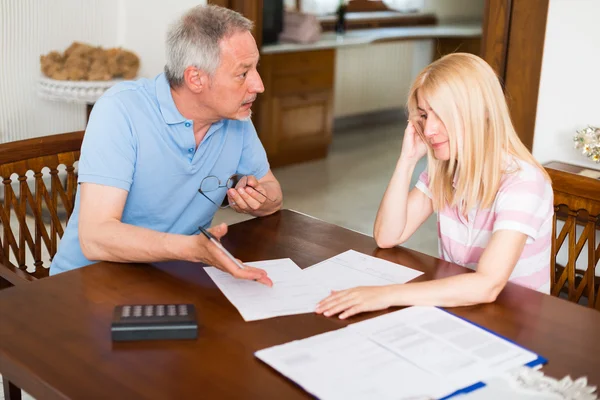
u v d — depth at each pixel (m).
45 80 3.59
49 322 1.23
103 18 4.03
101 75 3.59
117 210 1.61
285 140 4.71
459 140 1.52
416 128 1.64
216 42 1.58
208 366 1.11
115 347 1.15
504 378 1.09
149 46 4.02
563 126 2.83
